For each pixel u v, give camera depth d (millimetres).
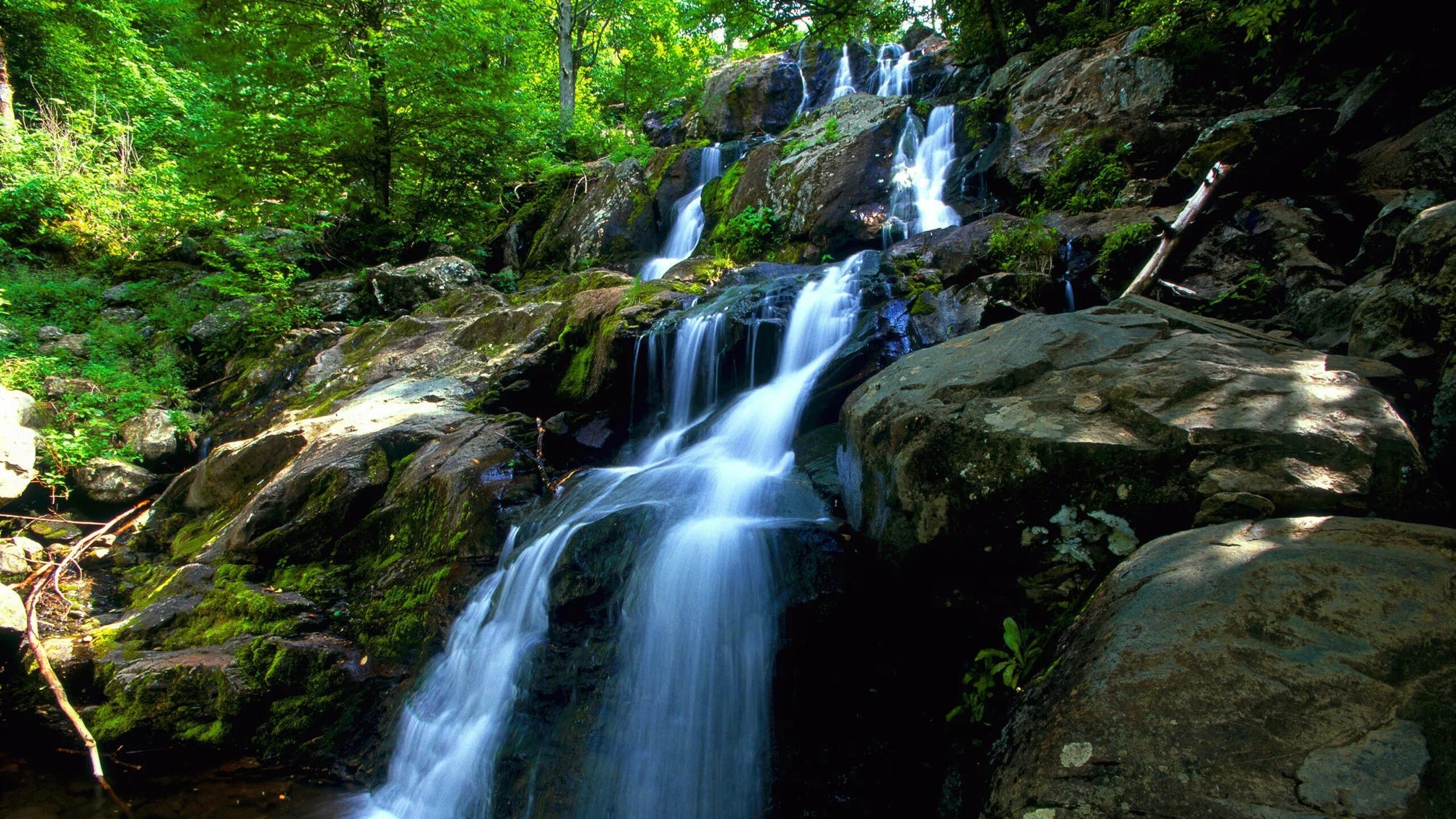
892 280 6973
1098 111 8055
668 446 6445
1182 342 3344
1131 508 2768
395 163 13969
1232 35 7582
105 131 16906
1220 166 5477
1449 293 2908
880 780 3326
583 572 4285
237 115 11828
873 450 3758
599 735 3812
